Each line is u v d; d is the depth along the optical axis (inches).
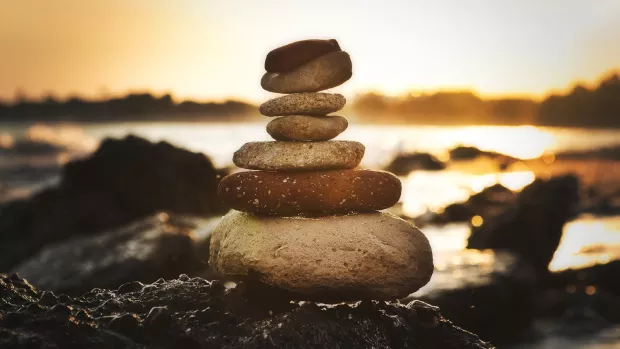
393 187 27.5
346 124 28.3
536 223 91.0
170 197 95.7
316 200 26.7
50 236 91.0
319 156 26.9
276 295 26.5
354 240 26.1
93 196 95.0
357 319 26.5
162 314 24.1
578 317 67.9
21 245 90.8
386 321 27.0
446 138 456.1
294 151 26.9
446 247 96.9
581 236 117.9
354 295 26.1
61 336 23.1
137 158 96.8
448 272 63.0
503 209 97.1
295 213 27.3
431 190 202.8
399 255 26.4
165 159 97.2
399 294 26.5
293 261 25.6
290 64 27.4
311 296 26.0
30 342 22.5
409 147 332.8
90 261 60.1
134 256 59.1
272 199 26.7
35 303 24.6
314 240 25.9
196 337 23.9
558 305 70.0
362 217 27.2
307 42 27.5
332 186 26.8
